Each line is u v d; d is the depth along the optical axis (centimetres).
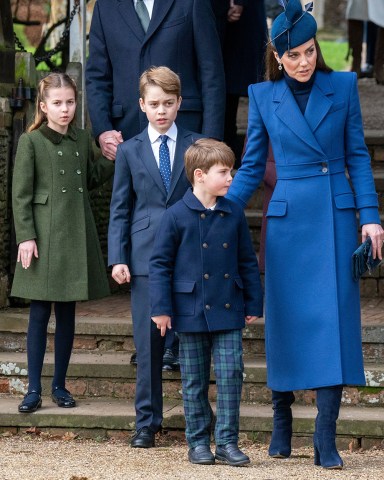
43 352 1705
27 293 1677
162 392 1634
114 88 1780
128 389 1775
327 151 1428
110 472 1395
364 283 2127
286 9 1412
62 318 1712
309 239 1420
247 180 1482
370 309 1984
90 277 1720
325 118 1423
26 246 1666
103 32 1788
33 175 1694
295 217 1426
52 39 2980
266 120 1453
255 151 1480
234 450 1443
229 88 2252
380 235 1412
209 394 1734
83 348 1886
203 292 1448
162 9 1747
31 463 1467
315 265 1416
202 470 1405
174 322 1458
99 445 1619
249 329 1834
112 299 2172
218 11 2153
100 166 1764
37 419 1675
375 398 1709
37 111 1728
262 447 1611
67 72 2277
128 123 1769
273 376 1438
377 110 3059
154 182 1578
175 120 1733
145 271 1565
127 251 1584
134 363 1766
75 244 1700
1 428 1686
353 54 3769
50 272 1677
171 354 1752
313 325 1409
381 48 3650
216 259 1455
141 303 1572
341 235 1419
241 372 1465
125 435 1661
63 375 1727
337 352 1393
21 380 1805
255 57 2252
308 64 1412
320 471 1392
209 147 1444
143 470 1409
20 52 2073
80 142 1747
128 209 1598
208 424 1484
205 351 1480
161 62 1742
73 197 1709
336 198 1423
